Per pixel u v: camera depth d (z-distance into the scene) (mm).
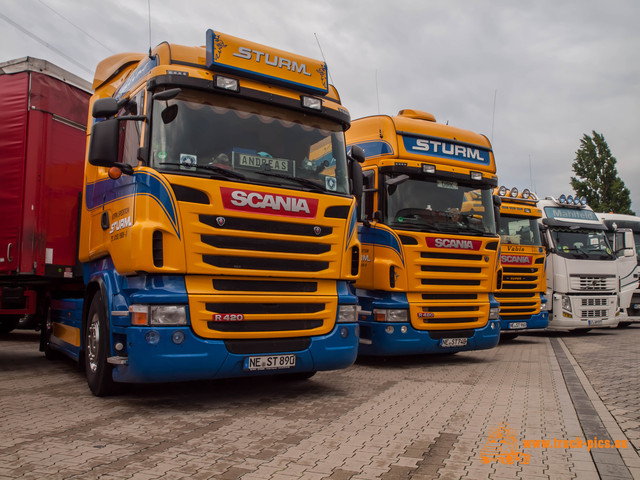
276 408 6355
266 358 6266
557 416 6086
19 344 12789
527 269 14234
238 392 7270
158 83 6246
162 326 5801
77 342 7949
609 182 41344
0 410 6125
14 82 8406
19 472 4105
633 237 19016
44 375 8500
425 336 9500
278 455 4594
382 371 9328
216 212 5988
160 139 6117
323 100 7246
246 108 6672
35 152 8305
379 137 9984
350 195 7156
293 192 6488
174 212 5836
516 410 6371
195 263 5871
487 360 10820
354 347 6914
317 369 6707
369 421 5793
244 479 4027
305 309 6566
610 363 10422
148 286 5918
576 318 15766
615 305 16422
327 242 6660
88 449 4688
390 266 9383
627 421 5918
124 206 6305
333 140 7242
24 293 9398
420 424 5695
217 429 5395
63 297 9281
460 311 9914
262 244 6227
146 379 5875
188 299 5875
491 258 10258
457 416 6062
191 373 5922
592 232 16516
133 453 4598
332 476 4129
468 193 10344
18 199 8219
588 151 41875
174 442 4938
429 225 9742
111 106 6230
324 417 5941
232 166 6344
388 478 4113
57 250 8531
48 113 8484
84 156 9117
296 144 6871
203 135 6312
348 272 6883
